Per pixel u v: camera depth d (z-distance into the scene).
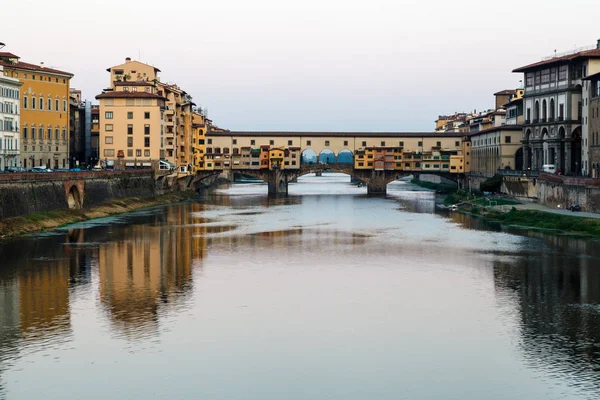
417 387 54.16
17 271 89.19
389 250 108.06
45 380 55.09
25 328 66.38
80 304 74.31
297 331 66.06
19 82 160.62
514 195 180.25
